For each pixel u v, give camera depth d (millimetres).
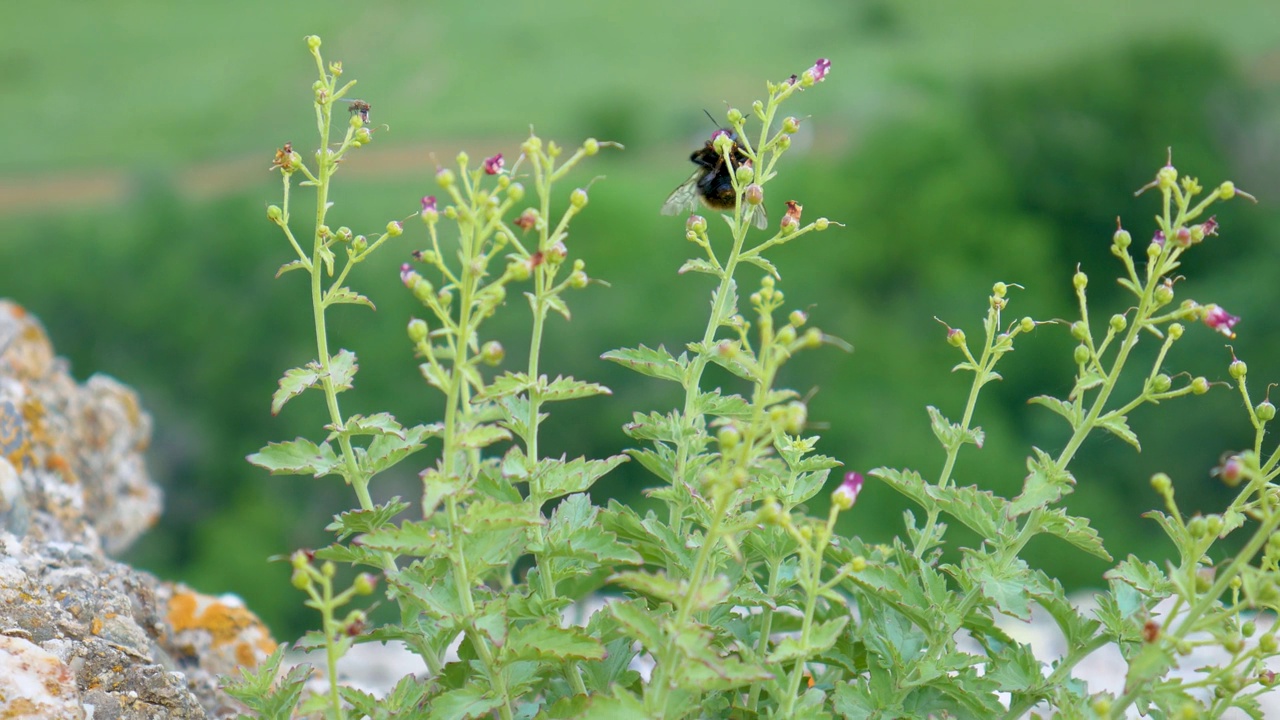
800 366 38562
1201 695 4812
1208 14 70688
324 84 3227
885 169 47094
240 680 3449
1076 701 3141
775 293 2949
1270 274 38094
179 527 37688
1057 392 37406
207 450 39906
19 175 67438
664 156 68750
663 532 3426
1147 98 49000
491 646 3047
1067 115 49094
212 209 47250
